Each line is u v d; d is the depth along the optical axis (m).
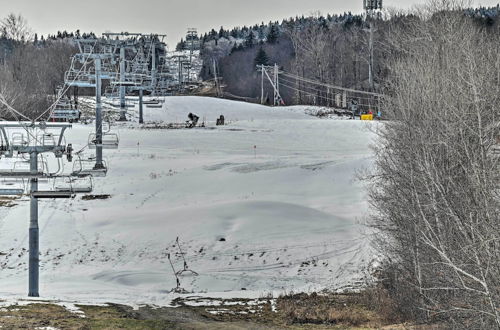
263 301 37.03
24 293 37.22
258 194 60.88
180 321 31.33
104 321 29.64
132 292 39.25
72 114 89.50
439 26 52.66
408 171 32.94
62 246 49.44
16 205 58.81
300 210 54.59
